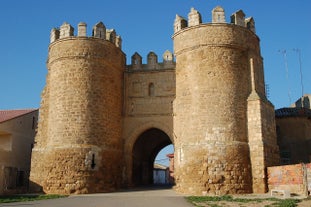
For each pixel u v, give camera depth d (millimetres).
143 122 29422
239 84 25062
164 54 30500
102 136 26969
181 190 24219
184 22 27422
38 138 28359
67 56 27453
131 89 30328
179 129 25594
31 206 16406
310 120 33750
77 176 25312
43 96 29344
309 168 20359
